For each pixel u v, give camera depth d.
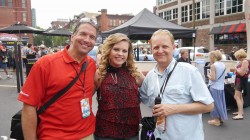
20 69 10.04
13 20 69.44
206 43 35.53
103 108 2.60
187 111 2.12
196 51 21.39
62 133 2.14
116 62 2.61
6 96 8.63
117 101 2.56
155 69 2.39
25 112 2.10
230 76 7.60
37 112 2.16
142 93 2.62
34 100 2.08
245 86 6.62
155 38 2.27
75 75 2.18
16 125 2.55
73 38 2.24
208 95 2.16
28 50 17.05
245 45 29.25
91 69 2.38
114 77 2.61
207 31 35.28
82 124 2.25
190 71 2.18
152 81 2.35
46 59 2.11
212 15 34.03
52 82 2.10
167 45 2.22
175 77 2.20
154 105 2.21
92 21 2.28
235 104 7.70
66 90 2.12
